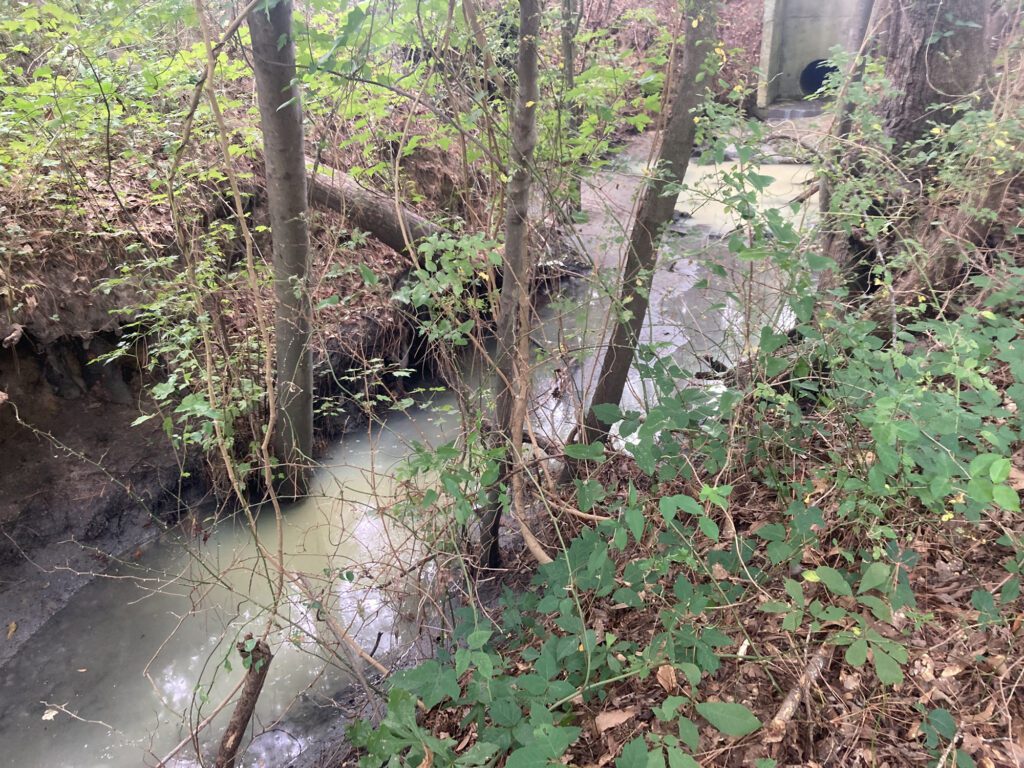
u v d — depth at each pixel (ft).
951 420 5.16
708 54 9.34
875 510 5.98
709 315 17.56
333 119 13.07
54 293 12.48
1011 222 10.66
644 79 9.23
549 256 11.56
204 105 11.49
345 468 14.96
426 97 9.19
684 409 7.76
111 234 12.57
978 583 6.42
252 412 11.66
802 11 37.91
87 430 13.32
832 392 6.87
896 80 12.26
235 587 12.16
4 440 12.48
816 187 14.03
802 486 7.21
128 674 10.69
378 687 9.29
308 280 11.51
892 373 6.41
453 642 8.55
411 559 10.74
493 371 10.17
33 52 12.35
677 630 6.44
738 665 6.48
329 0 7.21
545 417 12.84
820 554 7.00
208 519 12.87
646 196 10.46
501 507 10.22
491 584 11.08
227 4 8.25
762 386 7.31
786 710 5.89
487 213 10.27
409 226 14.76
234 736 8.16
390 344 17.02
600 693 6.75
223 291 13.33
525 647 8.21
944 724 5.30
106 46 10.11
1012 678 5.63
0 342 12.20
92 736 9.80
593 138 10.42
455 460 8.09
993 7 13.92
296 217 10.87
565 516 10.14
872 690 5.93
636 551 8.64
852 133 11.57
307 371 12.35
